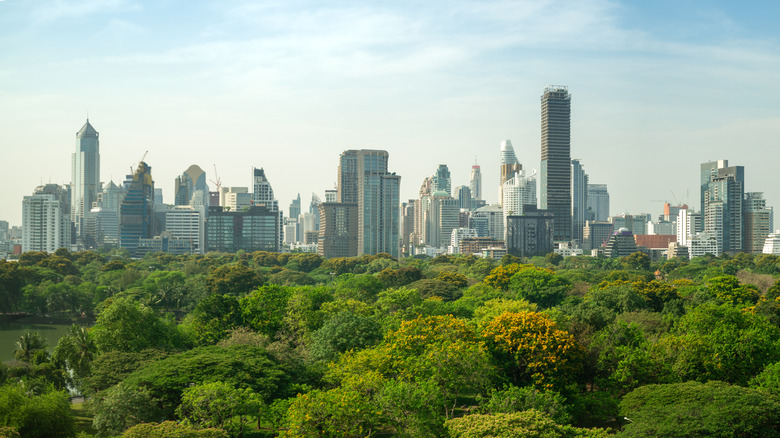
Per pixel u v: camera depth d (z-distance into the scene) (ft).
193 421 249.14
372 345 339.77
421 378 264.72
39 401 257.75
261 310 408.46
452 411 261.65
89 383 301.22
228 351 308.40
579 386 301.84
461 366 265.75
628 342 325.62
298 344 373.81
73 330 384.27
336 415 225.15
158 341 362.33
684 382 286.46
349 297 593.42
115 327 355.97
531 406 246.68
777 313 442.50
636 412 240.94
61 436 257.55
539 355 287.69
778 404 228.02
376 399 239.91
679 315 500.74
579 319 372.38
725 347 299.99
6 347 542.57
